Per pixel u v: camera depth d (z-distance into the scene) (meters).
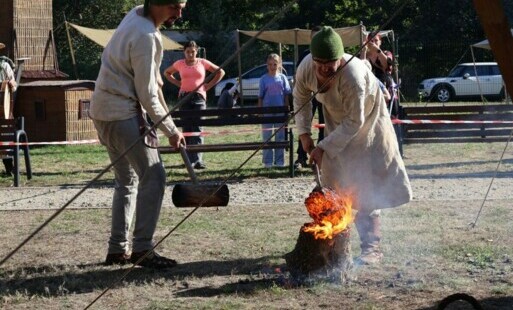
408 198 6.42
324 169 6.29
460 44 37.91
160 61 6.33
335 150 6.16
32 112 17.31
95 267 6.58
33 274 6.42
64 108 17.23
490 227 7.79
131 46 6.19
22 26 18.22
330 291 5.63
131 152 6.30
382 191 6.38
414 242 7.15
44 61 18.67
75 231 8.19
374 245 6.45
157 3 6.22
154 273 6.31
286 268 6.17
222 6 45.31
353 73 6.02
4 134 12.33
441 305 4.27
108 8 40.16
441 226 7.88
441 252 6.74
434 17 39.25
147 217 6.40
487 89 33.62
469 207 8.99
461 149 15.34
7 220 8.98
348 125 6.11
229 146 12.12
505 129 13.52
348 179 6.32
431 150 15.23
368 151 6.33
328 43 5.88
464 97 33.75
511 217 8.31
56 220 8.87
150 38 6.19
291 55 42.09
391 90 12.33
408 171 12.48
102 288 5.91
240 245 7.25
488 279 5.94
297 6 44.34
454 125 13.80
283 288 5.71
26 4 18.25
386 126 6.38
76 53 39.34
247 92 34.69
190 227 8.12
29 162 12.77
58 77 18.45
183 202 5.90
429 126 13.72
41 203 10.16
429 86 34.00
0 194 11.10
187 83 13.33
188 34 41.19
